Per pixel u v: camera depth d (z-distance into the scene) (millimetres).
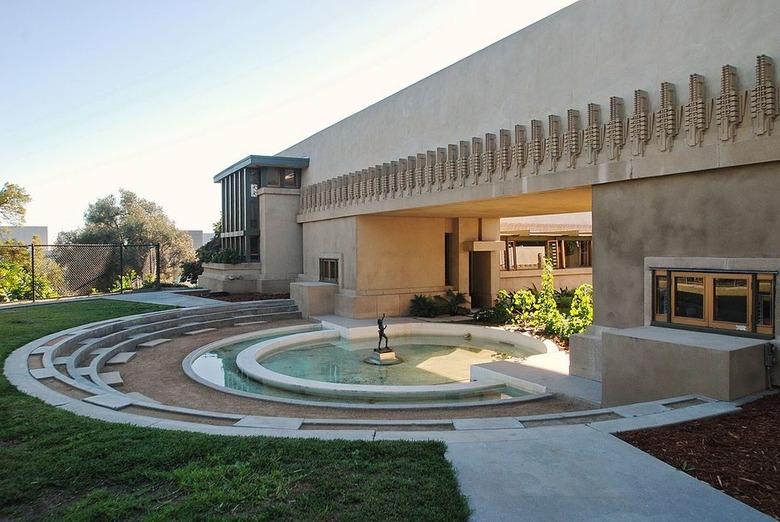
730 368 7336
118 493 4656
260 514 4223
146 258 45844
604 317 11258
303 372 13750
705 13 9422
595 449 5746
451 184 16078
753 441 5805
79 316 18375
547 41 12805
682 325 9633
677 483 4895
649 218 10297
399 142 19062
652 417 6715
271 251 27312
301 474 4980
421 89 17797
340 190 22703
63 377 9719
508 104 14062
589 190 12586
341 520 4148
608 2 11242
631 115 10695
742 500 4551
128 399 8297
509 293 24547
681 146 9656
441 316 22062
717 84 9211
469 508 4430
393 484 4781
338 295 22531
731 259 8883
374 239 21859
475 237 24078
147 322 18438
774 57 8430
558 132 12398
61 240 46750
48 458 5379
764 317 8500
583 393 10273
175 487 4777
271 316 21859
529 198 14688
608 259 11156
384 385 12062
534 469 5242
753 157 8508
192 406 10094
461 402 10883
